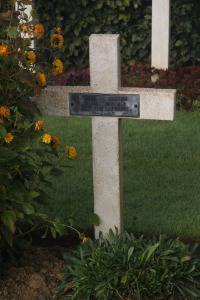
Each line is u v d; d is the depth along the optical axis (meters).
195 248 5.23
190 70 10.20
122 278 4.77
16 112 4.98
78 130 9.05
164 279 4.85
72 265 5.08
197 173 7.43
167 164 7.73
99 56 5.16
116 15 11.16
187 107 9.85
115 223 5.43
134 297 4.82
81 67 11.40
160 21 10.27
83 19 11.22
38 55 5.31
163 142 8.51
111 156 5.32
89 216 5.73
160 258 4.92
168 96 5.11
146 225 6.06
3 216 4.86
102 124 5.28
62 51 11.30
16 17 5.20
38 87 5.09
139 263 4.86
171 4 10.91
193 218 6.20
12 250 5.38
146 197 6.76
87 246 5.21
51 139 5.00
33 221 5.34
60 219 5.39
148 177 7.31
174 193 6.86
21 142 4.91
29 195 4.95
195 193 6.86
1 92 4.97
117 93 5.20
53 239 5.91
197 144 8.42
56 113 5.36
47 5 11.11
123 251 4.97
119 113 5.23
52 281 5.10
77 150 8.25
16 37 4.91
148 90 5.18
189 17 10.93
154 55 10.44
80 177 7.31
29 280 5.08
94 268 4.93
